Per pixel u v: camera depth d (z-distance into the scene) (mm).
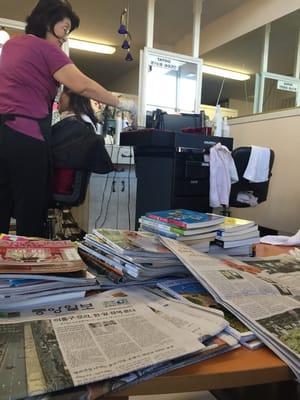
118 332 497
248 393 889
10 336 481
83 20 4418
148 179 2557
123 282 712
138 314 567
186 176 2361
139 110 3188
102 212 3137
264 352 490
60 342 466
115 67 6246
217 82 4145
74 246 835
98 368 406
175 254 738
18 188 1522
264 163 2533
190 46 4715
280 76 3264
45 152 1536
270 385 868
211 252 945
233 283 658
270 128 3105
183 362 443
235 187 2568
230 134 3562
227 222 1021
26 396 361
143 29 4652
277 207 3045
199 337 485
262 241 1298
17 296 579
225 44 4078
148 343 465
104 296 653
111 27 4621
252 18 3668
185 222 917
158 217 998
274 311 572
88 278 647
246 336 510
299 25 3074
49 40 1612
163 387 423
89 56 5707
